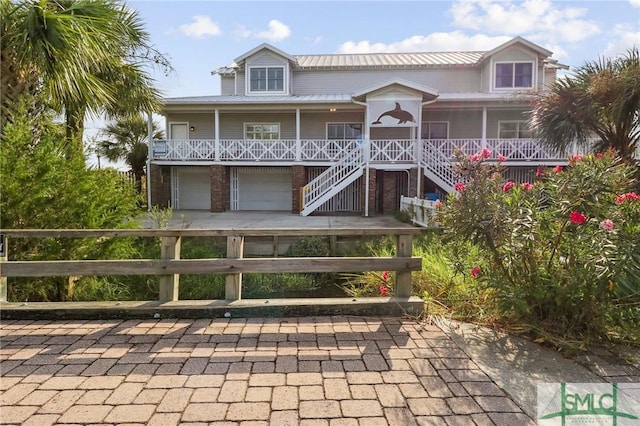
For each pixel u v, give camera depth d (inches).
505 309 119.6
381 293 165.8
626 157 270.4
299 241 319.0
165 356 105.5
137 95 313.1
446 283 162.4
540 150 555.8
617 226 107.5
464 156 132.0
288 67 652.7
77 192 184.2
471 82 655.8
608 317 115.4
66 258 185.3
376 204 616.1
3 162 168.2
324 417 78.0
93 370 97.1
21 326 127.6
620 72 278.8
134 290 223.3
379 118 548.4
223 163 593.3
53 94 211.9
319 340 117.2
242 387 89.5
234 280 145.1
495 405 82.7
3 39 196.9
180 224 425.4
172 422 75.9
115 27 242.5
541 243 122.6
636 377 95.4
